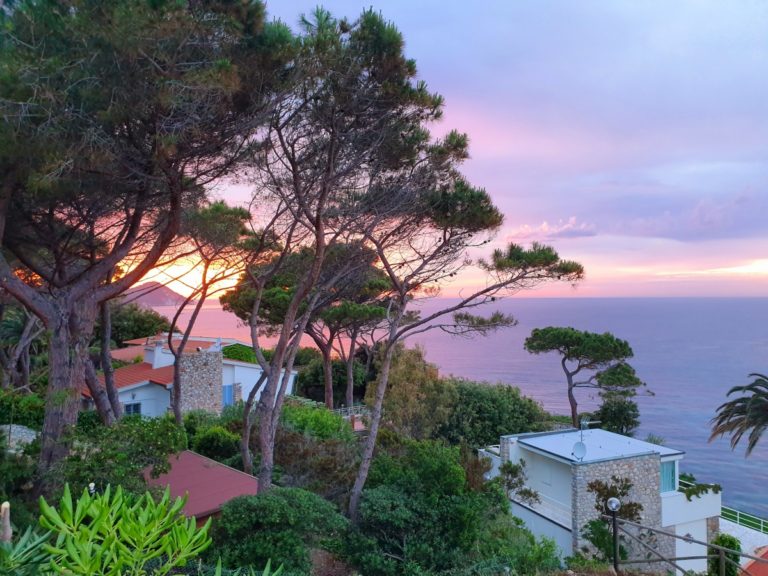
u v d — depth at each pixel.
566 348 29.52
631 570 8.93
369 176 10.25
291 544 8.02
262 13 7.57
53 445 8.48
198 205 11.35
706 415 86.00
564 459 16.34
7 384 16.42
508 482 16.92
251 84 7.92
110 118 6.84
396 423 21.50
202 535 2.80
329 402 25.11
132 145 7.67
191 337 29.33
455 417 26.25
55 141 6.83
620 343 28.45
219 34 7.27
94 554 2.60
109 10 6.54
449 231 11.30
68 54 6.92
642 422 81.06
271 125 8.84
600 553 14.00
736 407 21.62
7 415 15.81
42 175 6.85
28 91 6.61
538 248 10.66
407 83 8.86
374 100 8.86
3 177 7.57
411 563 8.60
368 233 10.72
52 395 8.37
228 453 15.93
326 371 25.11
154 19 6.45
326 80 8.42
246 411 13.45
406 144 10.05
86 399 20.59
